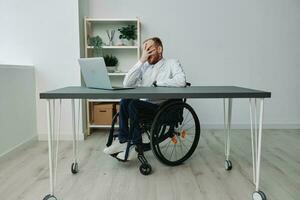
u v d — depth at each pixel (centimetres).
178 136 257
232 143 308
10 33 310
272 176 211
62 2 308
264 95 158
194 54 372
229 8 365
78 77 315
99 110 345
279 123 383
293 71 377
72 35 311
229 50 372
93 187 192
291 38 371
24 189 188
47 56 313
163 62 247
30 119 305
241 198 175
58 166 234
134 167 231
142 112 219
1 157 245
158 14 364
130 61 371
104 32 366
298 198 175
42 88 317
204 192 184
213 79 376
